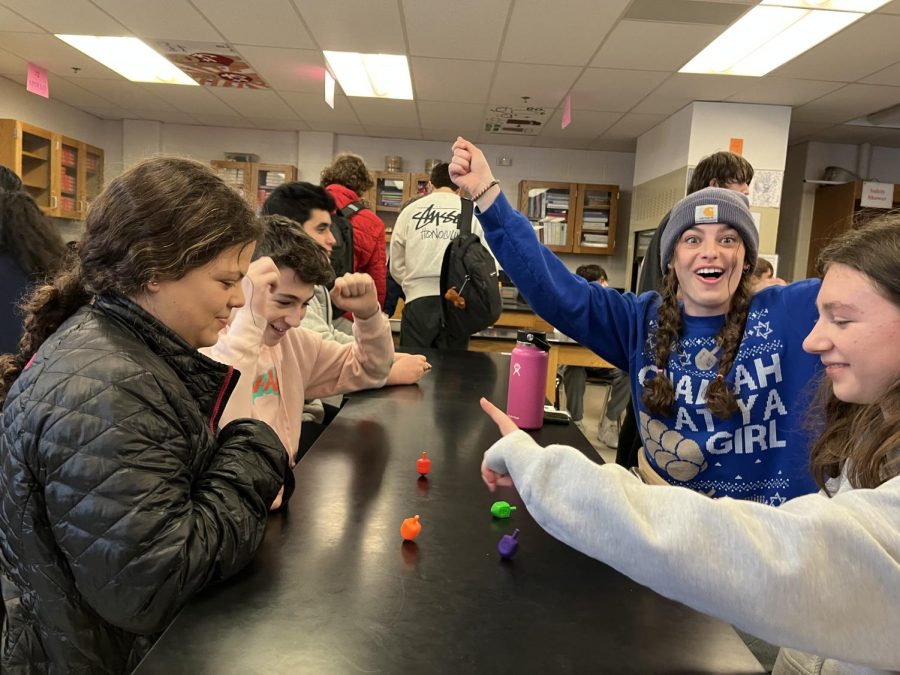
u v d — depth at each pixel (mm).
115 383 676
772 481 1156
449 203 3066
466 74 4281
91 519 630
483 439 1194
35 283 1683
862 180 5617
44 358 717
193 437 751
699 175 2201
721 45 3590
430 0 3119
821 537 476
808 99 4496
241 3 3283
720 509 506
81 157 5809
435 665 521
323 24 3502
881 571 463
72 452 644
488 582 666
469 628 578
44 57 4418
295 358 1390
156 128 6543
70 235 5852
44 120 5629
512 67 4074
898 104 4566
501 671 517
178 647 535
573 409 4395
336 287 1460
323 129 6492
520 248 1341
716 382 1146
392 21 3414
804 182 5992
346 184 3150
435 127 6098
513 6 3135
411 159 6836
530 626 586
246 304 1084
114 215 732
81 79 4984
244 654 527
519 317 5742
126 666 766
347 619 585
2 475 693
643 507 525
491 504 880
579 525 528
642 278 2236
